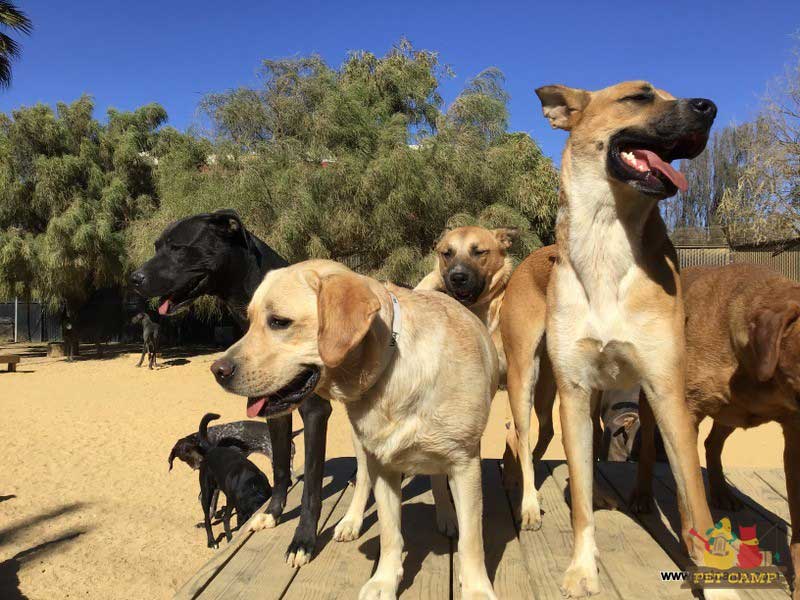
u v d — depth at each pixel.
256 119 7.09
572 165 1.25
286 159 6.79
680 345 1.17
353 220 6.54
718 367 1.23
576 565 1.17
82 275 8.16
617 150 1.19
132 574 2.51
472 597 1.07
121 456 4.13
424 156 6.73
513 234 2.17
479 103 6.85
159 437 4.57
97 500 3.37
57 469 3.87
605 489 1.77
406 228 6.77
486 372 1.16
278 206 6.50
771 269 1.29
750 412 1.24
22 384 6.63
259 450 3.29
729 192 7.75
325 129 6.80
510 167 6.86
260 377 1.02
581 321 1.21
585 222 1.20
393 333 1.04
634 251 1.17
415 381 1.04
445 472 1.13
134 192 8.79
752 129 7.60
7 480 3.66
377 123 7.23
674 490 1.74
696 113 1.14
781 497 1.70
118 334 10.34
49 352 8.91
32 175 8.26
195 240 1.83
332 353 0.95
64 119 8.56
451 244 2.15
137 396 5.98
